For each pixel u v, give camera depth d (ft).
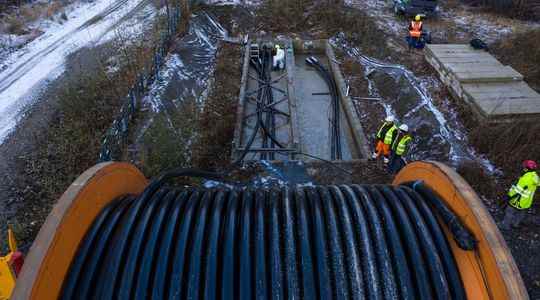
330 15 64.13
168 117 41.57
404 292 16.80
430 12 62.95
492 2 67.67
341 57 55.93
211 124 41.52
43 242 15.53
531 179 26.73
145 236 18.13
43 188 33.50
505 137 35.65
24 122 42.11
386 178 35.45
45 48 59.11
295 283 16.74
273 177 35.35
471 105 40.09
